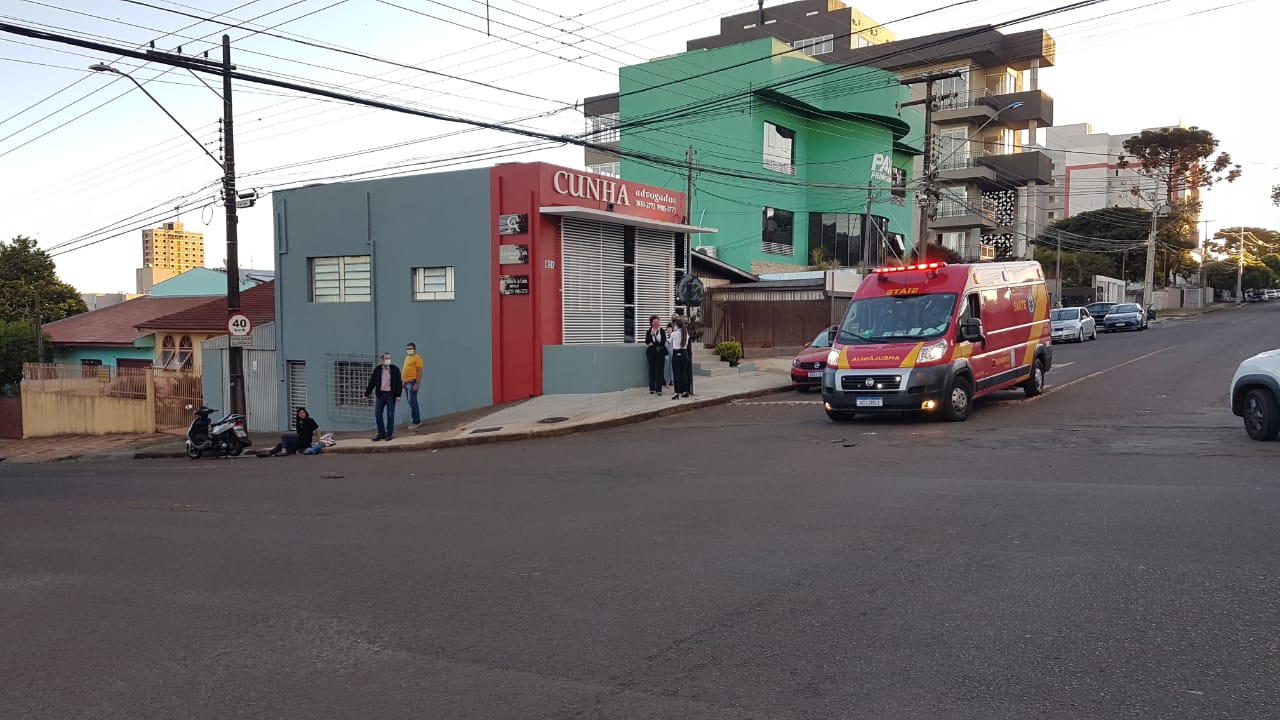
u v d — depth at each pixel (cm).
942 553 646
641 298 2316
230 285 1988
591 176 2125
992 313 1576
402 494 1078
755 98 3822
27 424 2939
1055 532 690
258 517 967
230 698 447
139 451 2162
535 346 2012
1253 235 10506
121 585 685
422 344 2180
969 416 1490
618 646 493
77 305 4144
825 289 3162
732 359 2455
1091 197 8862
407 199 2186
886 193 4325
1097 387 1864
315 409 2381
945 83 5647
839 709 400
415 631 536
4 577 732
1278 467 916
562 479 1117
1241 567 578
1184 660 438
